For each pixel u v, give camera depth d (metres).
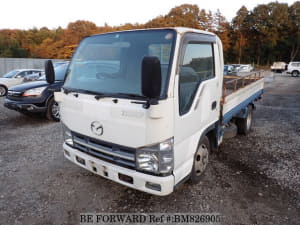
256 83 6.04
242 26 51.62
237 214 2.69
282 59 53.91
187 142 2.61
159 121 2.12
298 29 49.06
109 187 3.24
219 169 3.76
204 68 2.95
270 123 6.57
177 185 2.51
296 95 12.42
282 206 2.84
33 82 6.77
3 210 2.75
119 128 2.32
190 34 2.55
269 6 50.03
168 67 2.22
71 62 3.17
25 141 5.00
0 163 3.96
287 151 4.51
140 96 2.20
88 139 2.69
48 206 2.83
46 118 6.87
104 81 2.64
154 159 2.24
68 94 2.82
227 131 4.58
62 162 4.00
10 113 7.70
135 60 2.56
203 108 2.89
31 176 3.53
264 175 3.58
